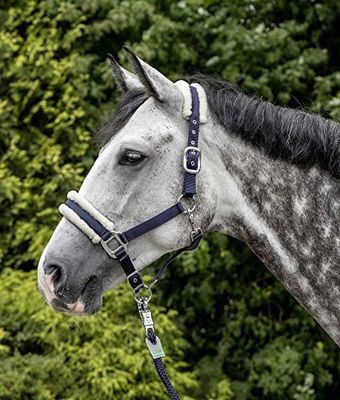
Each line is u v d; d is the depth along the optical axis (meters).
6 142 5.57
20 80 5.52
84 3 5.52
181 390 5.00
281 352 5.50
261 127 2.43
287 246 2.41
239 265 5.63
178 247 2.42
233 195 2.45
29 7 5.61
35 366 4.70
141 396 4.94
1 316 4.91
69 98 5.47
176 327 5.17
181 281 5.66
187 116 2.42
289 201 2.41
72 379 4.75
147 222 2.37
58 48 5.70
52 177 5.43
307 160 2.40
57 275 2.34
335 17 5.70
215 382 5.49
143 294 5.14
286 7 5.79
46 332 4.76
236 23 5.53
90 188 2.38
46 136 5.61
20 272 5.13
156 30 5.40
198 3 5.62
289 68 5.51
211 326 5.80
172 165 2.38
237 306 5.63
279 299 5.65
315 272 2.38
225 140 2.46
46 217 5.38
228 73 5.39
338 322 2.36
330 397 5.79
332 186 2.39
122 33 5.73
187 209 2.39
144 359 4.81
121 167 2.37
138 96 2.48
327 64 5.77
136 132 2.38
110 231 2.34
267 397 5.63
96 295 2.38
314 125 2.42
